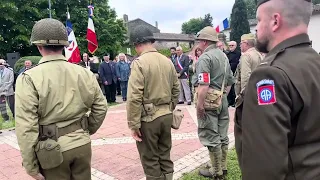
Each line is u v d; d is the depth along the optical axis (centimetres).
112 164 396
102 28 2308
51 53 197
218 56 310
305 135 105
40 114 187
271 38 118
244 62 415
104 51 2277
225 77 316
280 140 98
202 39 309
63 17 2066
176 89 294
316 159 104
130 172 368
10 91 727
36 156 187
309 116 104
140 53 279
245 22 3055
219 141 318
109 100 1023
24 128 178
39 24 195
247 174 105
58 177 193
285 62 108
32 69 188
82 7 2164
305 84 104
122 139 517
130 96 261
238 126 126
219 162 321
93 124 220
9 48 1916
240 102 124
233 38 3088
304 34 114
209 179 335
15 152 475
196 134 525
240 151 122
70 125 196
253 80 109
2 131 625
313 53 114
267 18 117
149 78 264
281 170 97
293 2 111
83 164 203
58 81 190
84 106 204
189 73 887
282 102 101
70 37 764
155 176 277
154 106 271
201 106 305
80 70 207
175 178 343
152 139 272
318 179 102
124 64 1041
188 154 421
